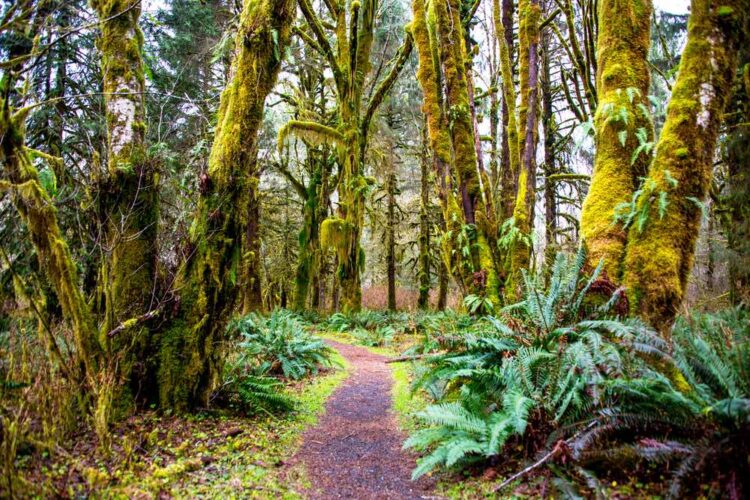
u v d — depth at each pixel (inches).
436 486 145.9
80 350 165.3
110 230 193.6
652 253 159.0
